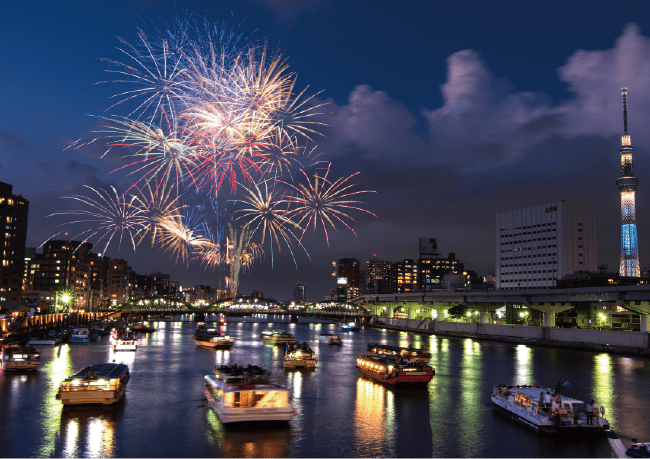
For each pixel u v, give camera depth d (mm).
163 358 101000
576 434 43031
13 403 53688
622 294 130375
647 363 100062
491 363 98750
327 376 76750
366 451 39531
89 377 51406
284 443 41062
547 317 159875
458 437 43094
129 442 40594
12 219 194875
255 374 47125
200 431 43594
